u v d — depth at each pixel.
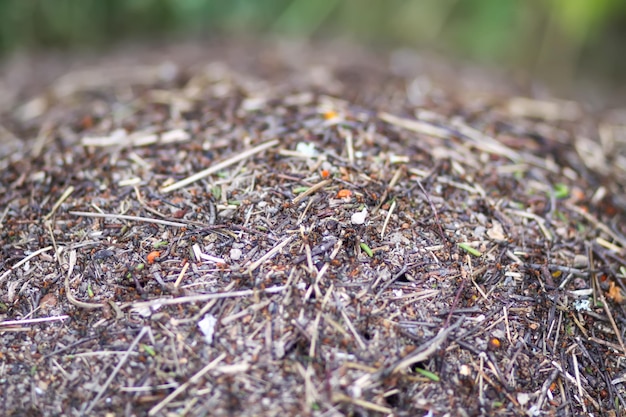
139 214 0.47
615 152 0.61
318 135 0.52
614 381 0.44
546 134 0.60
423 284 0.44
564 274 0.47
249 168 0.49
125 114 0.58
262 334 0.41
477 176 0.51
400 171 0.49
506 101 0.66
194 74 0.66
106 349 0.42
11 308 0.44
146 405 0.40
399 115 0.56
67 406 0.40
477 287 0.45
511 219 0.49
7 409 0.40
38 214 0.48
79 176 0.50
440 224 0.47
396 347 0.42
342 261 0.44
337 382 0.40
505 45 0.97
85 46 0.93
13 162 0.53
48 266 0.45
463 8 1.00
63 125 0.58
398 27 1.01
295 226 0.45
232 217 0.46
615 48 1.05
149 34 0.97
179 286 0.43
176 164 0.50
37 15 0.92
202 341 0.41
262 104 0.56
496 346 0.43
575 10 0.90
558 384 0.43
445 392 0.41
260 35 0.93
